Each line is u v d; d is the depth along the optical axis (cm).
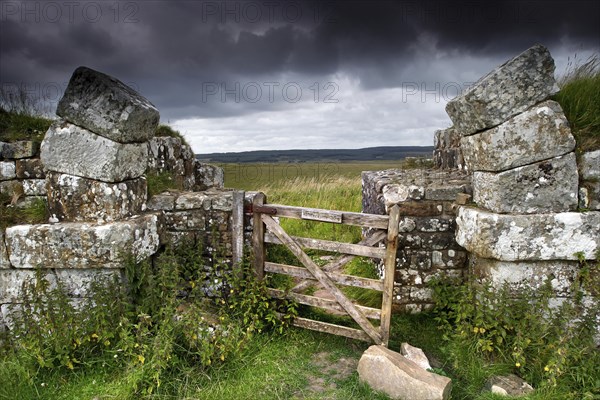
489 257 396
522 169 387
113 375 368
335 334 438
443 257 480
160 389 348
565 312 366
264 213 452
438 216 476
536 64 370
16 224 421
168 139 650
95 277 407
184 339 391
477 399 342
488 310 387
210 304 482
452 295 463
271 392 354
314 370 390
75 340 374
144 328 365
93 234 394
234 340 396
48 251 400
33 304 414
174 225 505
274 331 440
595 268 390
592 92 429
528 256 388
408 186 482
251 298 443
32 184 482
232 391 354
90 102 391
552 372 341
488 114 381
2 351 399
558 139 380
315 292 548
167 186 583
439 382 333
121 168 415
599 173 388
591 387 339
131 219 424
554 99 419
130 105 394
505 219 384
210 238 504
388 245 403
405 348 407
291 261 596
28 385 351
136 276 420
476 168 428
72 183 415
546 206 391
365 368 362
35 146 486
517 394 342
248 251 493
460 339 403
